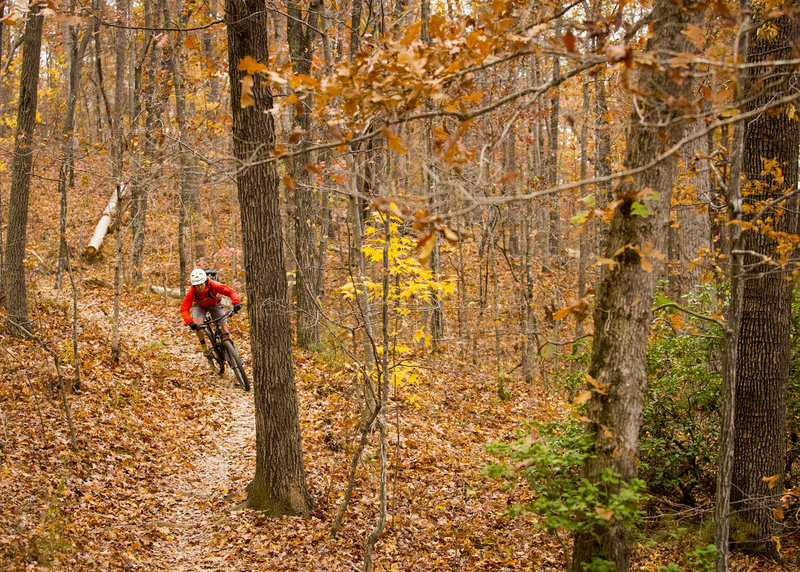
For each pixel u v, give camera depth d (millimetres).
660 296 7809
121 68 22391
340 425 10070
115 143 11344
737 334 4488
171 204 22016
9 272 10750
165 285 16781
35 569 4980
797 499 7395
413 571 6367
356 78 3312
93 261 19859
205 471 8375
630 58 3078
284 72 3945
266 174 6898
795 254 6922
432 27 3504
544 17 3902
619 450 4172
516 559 6848
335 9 10906
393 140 3217
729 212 4539
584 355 7871
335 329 14078
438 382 12891
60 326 11883
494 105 3477
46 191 24453
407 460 9289
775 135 6883
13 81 23969
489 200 3027
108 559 5637
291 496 7234
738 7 4191
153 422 9273
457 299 17828
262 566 6102
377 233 7746
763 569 6629
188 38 5973
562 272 20906
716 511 4504
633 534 4371
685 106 3176
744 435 7223
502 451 4461
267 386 7156
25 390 8711
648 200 4070
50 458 7129
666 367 8172
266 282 7043
